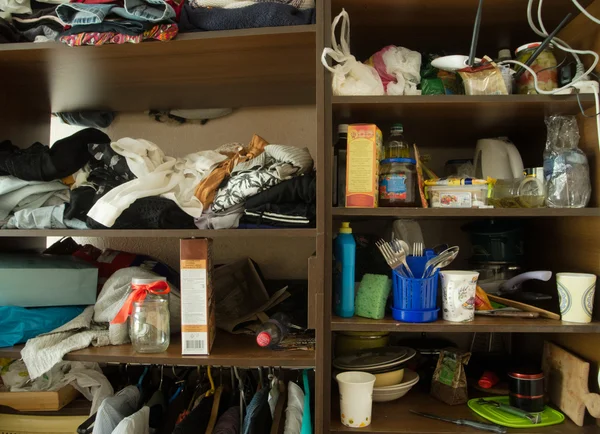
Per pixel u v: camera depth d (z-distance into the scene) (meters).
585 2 1.02
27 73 1.16
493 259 1.23
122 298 1.13
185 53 1.05
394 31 1.18
